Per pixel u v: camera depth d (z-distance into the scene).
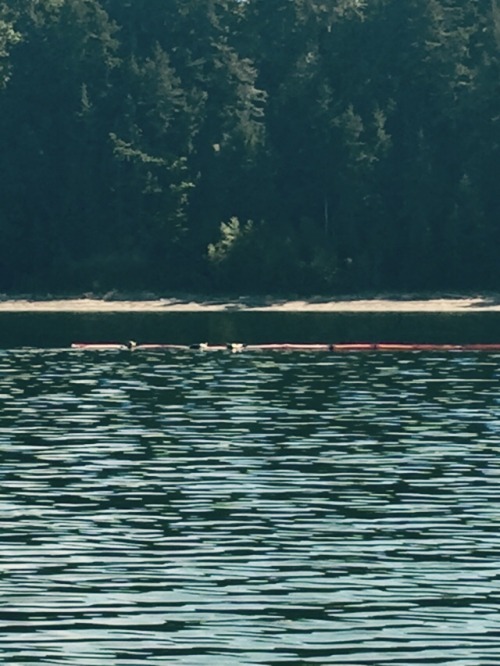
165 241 155.62
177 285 154.88
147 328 113.81
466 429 53.59
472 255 151.88
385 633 29.31
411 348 91.88
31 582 32.66
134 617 30.27
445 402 61.91
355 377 73.19
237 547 35.56
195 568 33.75
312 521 38.25
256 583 32.53
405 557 34.62
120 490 42.12
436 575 33.12
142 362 82.50
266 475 44.31
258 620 30.08
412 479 43.69
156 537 36.53
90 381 71.25
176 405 61.06
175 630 29.50
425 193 154.75
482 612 30.53
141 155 155.88
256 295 151.50
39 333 107.75
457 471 44.94
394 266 154.00
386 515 38.88
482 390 66.75
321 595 31.70
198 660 27.88
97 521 38.25
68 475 44.41
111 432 53.06
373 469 45.28
